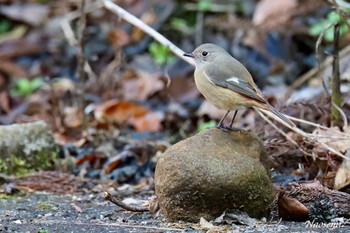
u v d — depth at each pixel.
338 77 11.30
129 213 9.11
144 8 19.22
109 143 13.40
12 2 20.69
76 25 19.22
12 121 15.91
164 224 8.20
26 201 10.12
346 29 15.70
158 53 18.02
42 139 11.83
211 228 7.88
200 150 8.12
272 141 10.65
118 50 17.50
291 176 10.33
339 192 9.10
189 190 8.03
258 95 9.30
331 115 11.34
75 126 14.35
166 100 16.95
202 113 15.36
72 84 17.62
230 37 17.98
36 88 17.97
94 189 11.11
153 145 12.89
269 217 8.36
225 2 18.84
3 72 19.02
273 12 17.55
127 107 15.42
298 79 16.48
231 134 8.39
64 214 9.19
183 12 19.12
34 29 20.05
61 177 11.23
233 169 8.03
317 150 10.22
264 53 17.48
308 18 17.36
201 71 9.62
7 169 11.36
